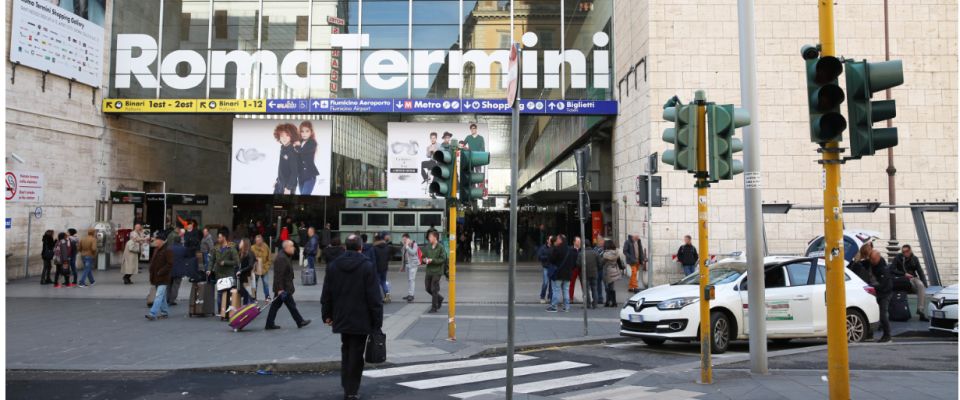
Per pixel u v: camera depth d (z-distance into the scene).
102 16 22.20
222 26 22.97
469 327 11.38
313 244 18.11
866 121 4.58
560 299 15.51
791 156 18.22
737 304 9.34
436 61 22.84
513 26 22.91
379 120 33.09
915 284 12.97
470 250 28.64
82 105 21.30
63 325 11.11
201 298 12.12
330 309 6.47
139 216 24.55
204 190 28.55
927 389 6.28
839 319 4.89
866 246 11.29
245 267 12.33
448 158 8.70
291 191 22.83
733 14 18.52
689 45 18.50
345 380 6.31
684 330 8.94
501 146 40.69
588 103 22.05
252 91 22.77
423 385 7.15
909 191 18.22
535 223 34.69
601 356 9.14
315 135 22.98
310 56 22.88
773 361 8.23
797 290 9.52
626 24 20.98
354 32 22.97
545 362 8.67
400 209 26.44
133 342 9.51
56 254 17.17
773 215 18.23
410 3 23.03
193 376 7.57
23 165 18.86
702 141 6.54
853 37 18.44
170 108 22.20
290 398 6.51
